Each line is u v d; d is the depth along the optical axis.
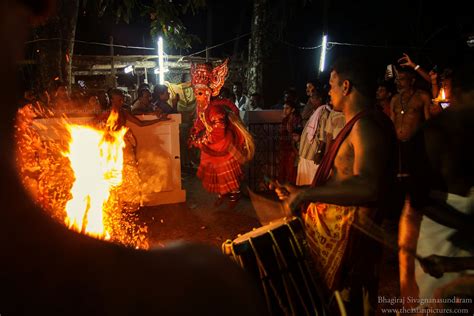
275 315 2.21
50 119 5.25
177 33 8.59
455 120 2.09
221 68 5.47
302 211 2.77
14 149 0.42
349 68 2.47
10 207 0.42
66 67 7.16
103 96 6.34
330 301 2.33
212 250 0.57
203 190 7.12
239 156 5.56
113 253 0.48
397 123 5.55
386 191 2.33
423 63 14.66
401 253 2.37
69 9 7.01
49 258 0.43
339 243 2.48
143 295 0.47
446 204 2.13
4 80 0.41
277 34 13.46
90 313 0.44
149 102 7.07
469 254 2.10
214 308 0.50
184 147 9.34
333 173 2.58
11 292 0.42
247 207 6.08
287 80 16.59
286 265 2.29
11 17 0.41
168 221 5.56
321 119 4.94
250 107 9.29
